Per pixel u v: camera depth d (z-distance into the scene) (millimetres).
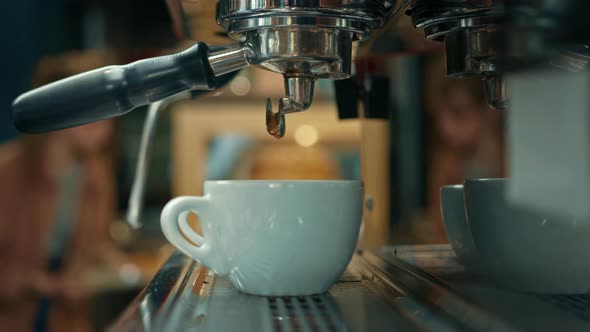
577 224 277
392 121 483
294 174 1176
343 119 479
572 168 235
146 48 902
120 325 257
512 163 267
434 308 286
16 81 1144
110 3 932
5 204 1041
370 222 479
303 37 308
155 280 350
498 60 303
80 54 1120
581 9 220
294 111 337
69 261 1104
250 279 340
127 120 1232
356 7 303
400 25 373
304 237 333
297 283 338
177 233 360
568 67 236
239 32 320
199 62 301
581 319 253
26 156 1069
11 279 1036
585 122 229
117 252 1151
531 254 296
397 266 389
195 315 288
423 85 470
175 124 1202
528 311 263
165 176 1227
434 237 444
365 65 470
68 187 1099
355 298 333
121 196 1229
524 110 245
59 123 314
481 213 312
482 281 322
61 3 1090
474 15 308
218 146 1207
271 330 261
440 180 446
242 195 336
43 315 1062
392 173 474
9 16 1124
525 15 237
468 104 420
